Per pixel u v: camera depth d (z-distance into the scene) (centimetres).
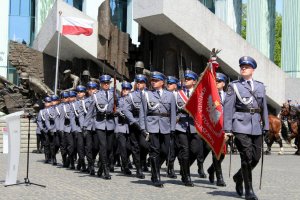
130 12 4738
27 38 4716
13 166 1126
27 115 1155
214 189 1098
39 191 1030
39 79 3000
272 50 3556
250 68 965
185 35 2525
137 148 1307
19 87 2997
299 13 3294
